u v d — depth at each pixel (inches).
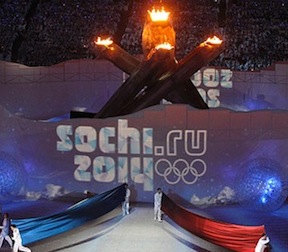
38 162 1112.2
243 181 1054.4
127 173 1077.1
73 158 1098.7
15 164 1096.2
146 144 1064.8
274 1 1909.4
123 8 1881.2
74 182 1101.7
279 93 1469.0
